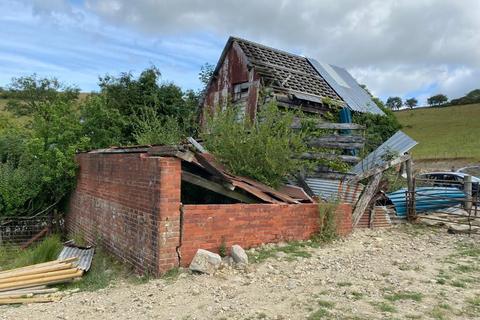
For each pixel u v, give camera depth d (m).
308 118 11.97
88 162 11.89
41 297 6.93
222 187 8.93
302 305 5.62
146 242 7.66
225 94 19.23
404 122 68.81
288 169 10.52
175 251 7.33
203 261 7.15
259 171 10.09
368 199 10.98
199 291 6.32
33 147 14.09
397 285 6.50
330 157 11.25
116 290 6.96
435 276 7.08
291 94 16.41
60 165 13.14
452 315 5.30
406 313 5.31
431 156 39.78
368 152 13.89
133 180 8.34
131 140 18.48
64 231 14.59
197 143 10.95
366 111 19.30
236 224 8.09
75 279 7.92
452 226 11.88
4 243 13.38
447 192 13.32
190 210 7.48
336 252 8.59
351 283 6.56
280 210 8.83
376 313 5.30
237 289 6.39
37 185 14.15
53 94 39.00
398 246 9.52
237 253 7.59
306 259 7.96
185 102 23.44
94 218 11.02
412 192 12.65
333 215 9.67
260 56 18.92
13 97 40.09
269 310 5.50
